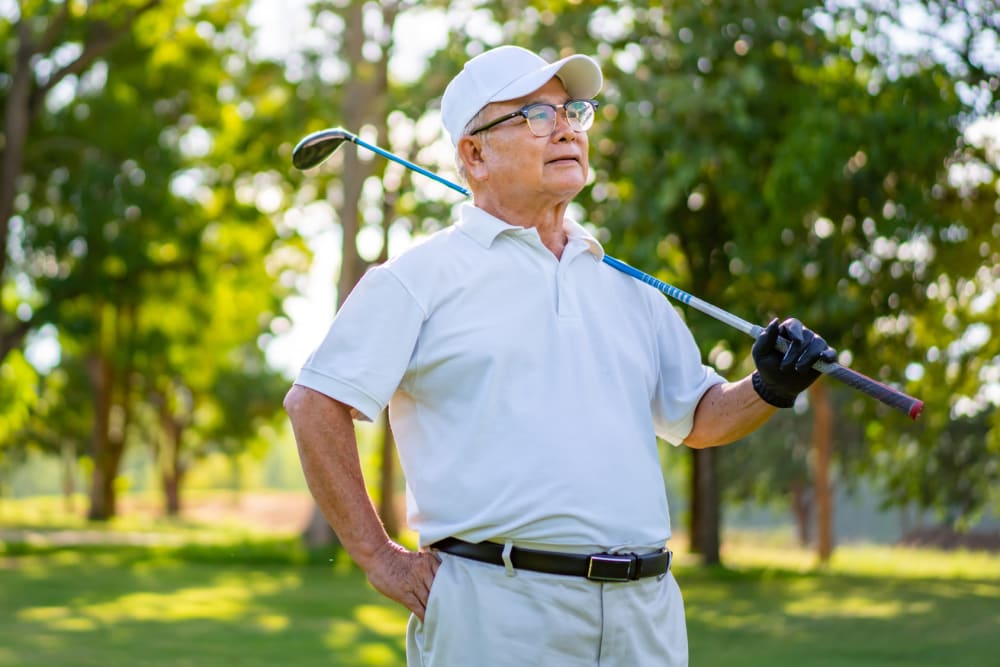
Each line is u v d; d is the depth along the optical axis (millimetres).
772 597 12391
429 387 2666
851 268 14039
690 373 2914
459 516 2604
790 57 13773
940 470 23438
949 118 13078
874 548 33656
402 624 9664
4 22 21109
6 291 24719
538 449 2584
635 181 13141
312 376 2666
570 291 2715
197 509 50281
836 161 13039
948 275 14148
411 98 15156
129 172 21422
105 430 33688
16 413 27344
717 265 14953
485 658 2564
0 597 11695
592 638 2590
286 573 15219
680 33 13562
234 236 23672
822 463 24156
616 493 2613
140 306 24766
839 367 2637
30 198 22016
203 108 22938
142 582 13625
